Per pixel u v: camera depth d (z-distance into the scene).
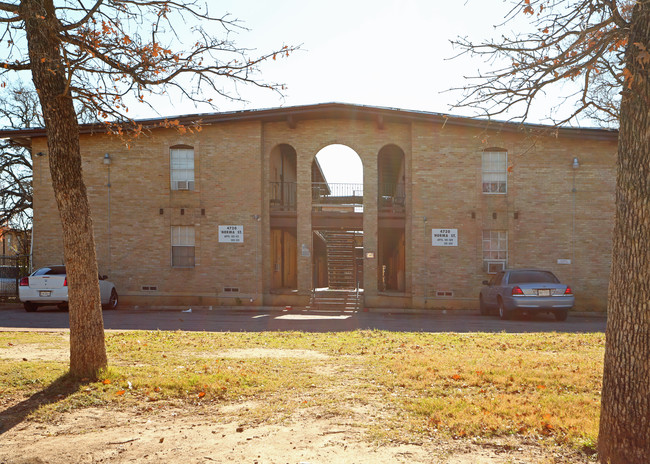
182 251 22.86
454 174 22.41
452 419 5.71
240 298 22.42
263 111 22.20
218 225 22.64
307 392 7.09
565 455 4.77
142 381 7.44
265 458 4.79
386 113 21.92
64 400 6.60
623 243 4.37
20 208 31.38
